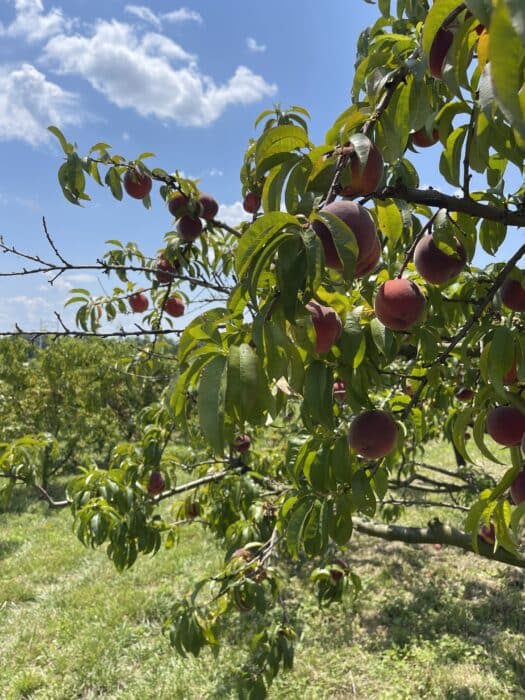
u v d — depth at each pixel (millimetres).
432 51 1156
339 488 1552
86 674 4684
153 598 5992
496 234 1756
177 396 997
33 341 2723
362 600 5602
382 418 1419
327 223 856
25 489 11633
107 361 12883
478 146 1273
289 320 852
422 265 1568
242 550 2949
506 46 432
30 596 6387
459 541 2783
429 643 4789
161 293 3869
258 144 1022
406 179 1862
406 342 1909
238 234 3172
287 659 2607
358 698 4141
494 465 7238
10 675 4789
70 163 2754
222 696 4172
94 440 13102
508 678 4234
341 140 1054
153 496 3635
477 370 1985
